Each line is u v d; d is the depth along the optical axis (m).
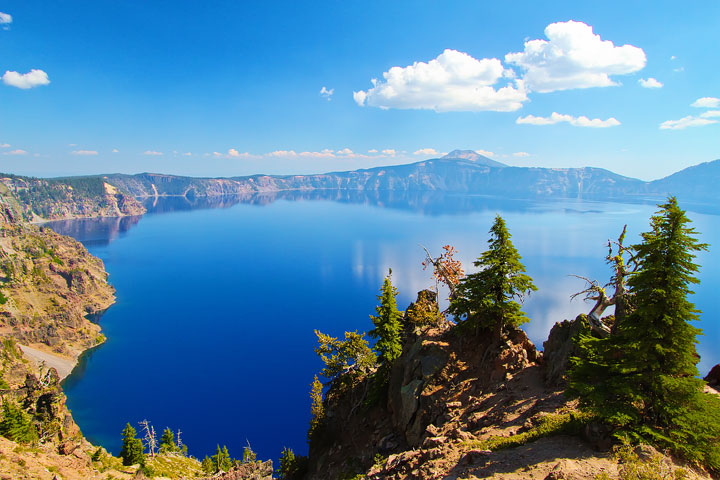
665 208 23.47
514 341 43.28
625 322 24.22
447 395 42.34
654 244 23.05
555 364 37.09
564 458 22.58
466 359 45.78
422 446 32.69
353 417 61.22
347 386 68.31
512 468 23.12
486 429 32.34
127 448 85.44
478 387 41.03
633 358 23.53
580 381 25.45
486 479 22.47
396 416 50.12
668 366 23.11
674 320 22.75
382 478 29.89
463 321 47.03
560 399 32.25
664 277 23.03
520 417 32.34
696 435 21.03
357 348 69.81
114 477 56.78
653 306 22.78
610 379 24.19
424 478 25.86
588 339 26.80
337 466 53.38
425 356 49.16
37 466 46.22
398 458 31.53
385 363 57.97
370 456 48.69
